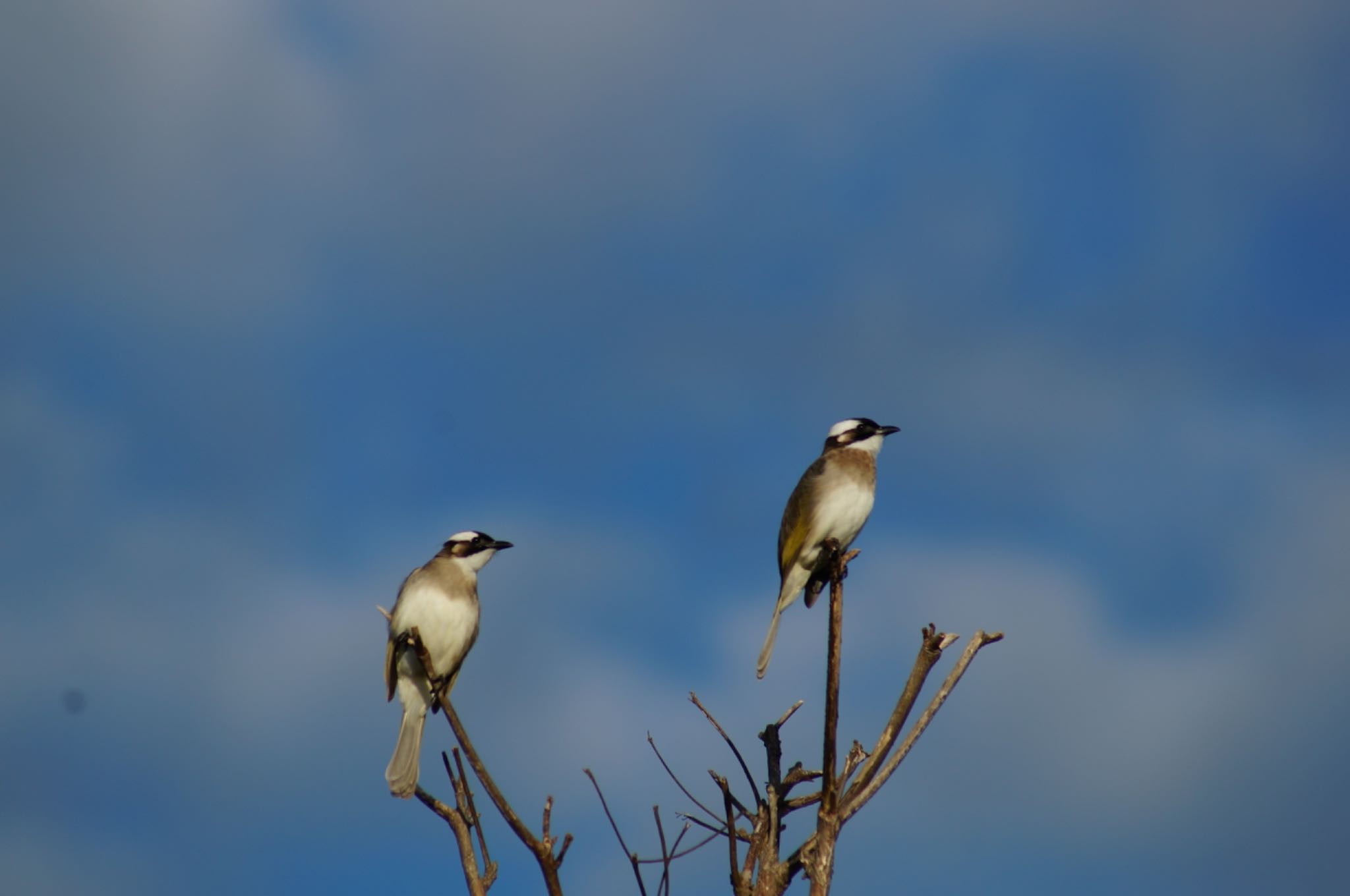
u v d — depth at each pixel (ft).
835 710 38.22
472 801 39.78
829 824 37.50
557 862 35.68
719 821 39.88
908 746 39.65
